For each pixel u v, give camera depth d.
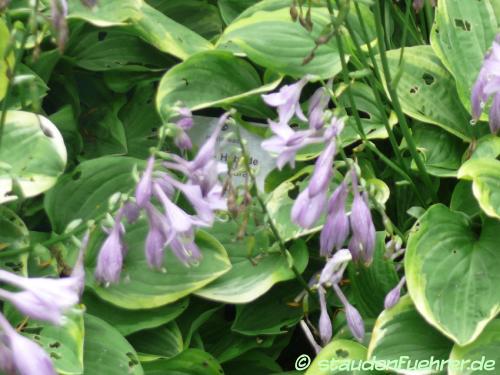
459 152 0.41
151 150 0.32
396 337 0.34
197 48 0.44
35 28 0.29
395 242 0.34
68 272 0.36
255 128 0.41
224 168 0.33
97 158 0.39
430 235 0.35
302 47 0.42
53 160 0.36
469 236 0.36
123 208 0.32
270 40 0.42
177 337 0.37
